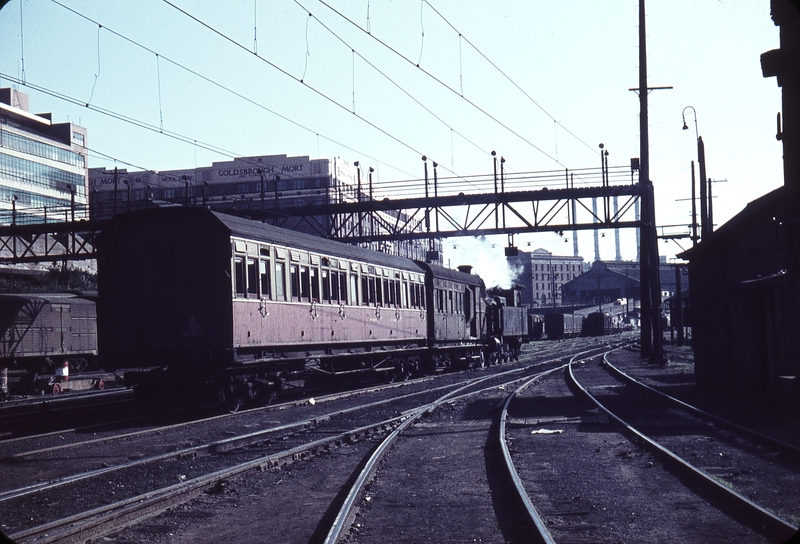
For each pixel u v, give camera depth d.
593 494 8.92
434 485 9.76
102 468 10.94
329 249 22.98
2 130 77.31
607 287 149.00
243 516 8.26
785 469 10.11
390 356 27.62
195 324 17.81
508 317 45.47
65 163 86.94
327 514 8.23
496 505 8.51
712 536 6.94
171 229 18.19
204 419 17.11
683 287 143.50
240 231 18.23
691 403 18.92
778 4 13.34
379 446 12.33
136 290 18.38
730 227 19.42
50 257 33.53
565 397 21.59
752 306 18.45
